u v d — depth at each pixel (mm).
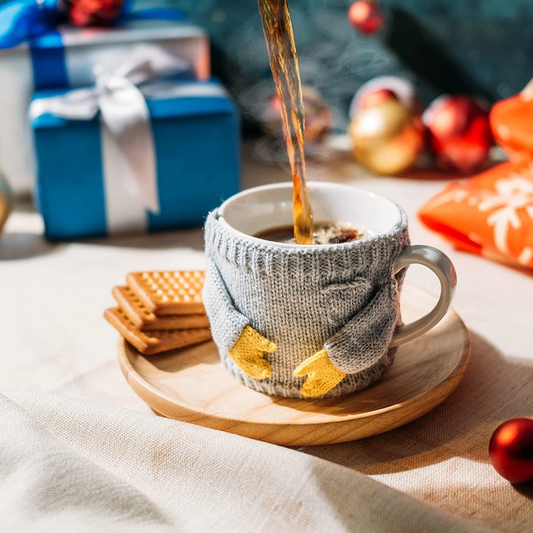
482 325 666
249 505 495
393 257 557
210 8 994
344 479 491
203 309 621
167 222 828
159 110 794
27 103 844
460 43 994
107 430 544
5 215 786
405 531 461
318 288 547
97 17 881
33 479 494
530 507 517
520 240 708
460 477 542
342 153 998
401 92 942
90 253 789
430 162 975
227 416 550
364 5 928
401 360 604
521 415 581
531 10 964
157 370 598
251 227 606
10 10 846
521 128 802
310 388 561
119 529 467
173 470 526
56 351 649
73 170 792
